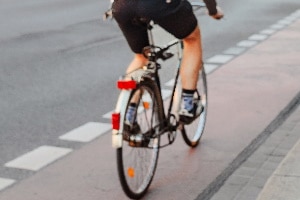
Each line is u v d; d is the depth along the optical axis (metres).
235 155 9.17
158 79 7.87
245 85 13.44
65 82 13.48
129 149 7.34
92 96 12.40
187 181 8.22
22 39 18.42
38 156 9.05
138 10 7.23
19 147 9.41
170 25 7.49
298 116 11.04
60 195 7.72
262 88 13.19
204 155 9.17
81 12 24.75
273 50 17.62
